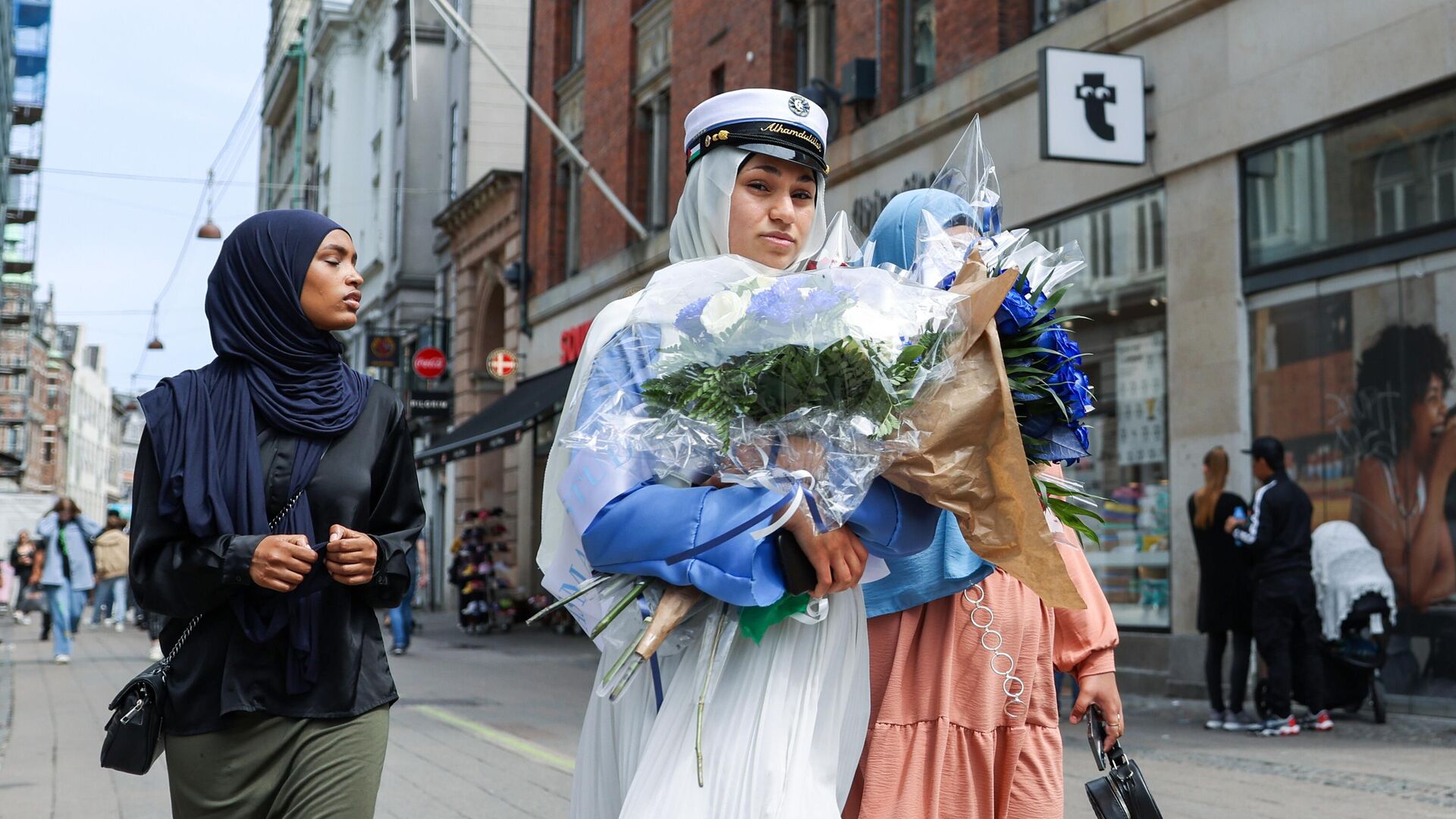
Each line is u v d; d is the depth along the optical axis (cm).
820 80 1580
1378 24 927
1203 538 917
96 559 2303
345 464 300
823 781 220
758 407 209
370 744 294
